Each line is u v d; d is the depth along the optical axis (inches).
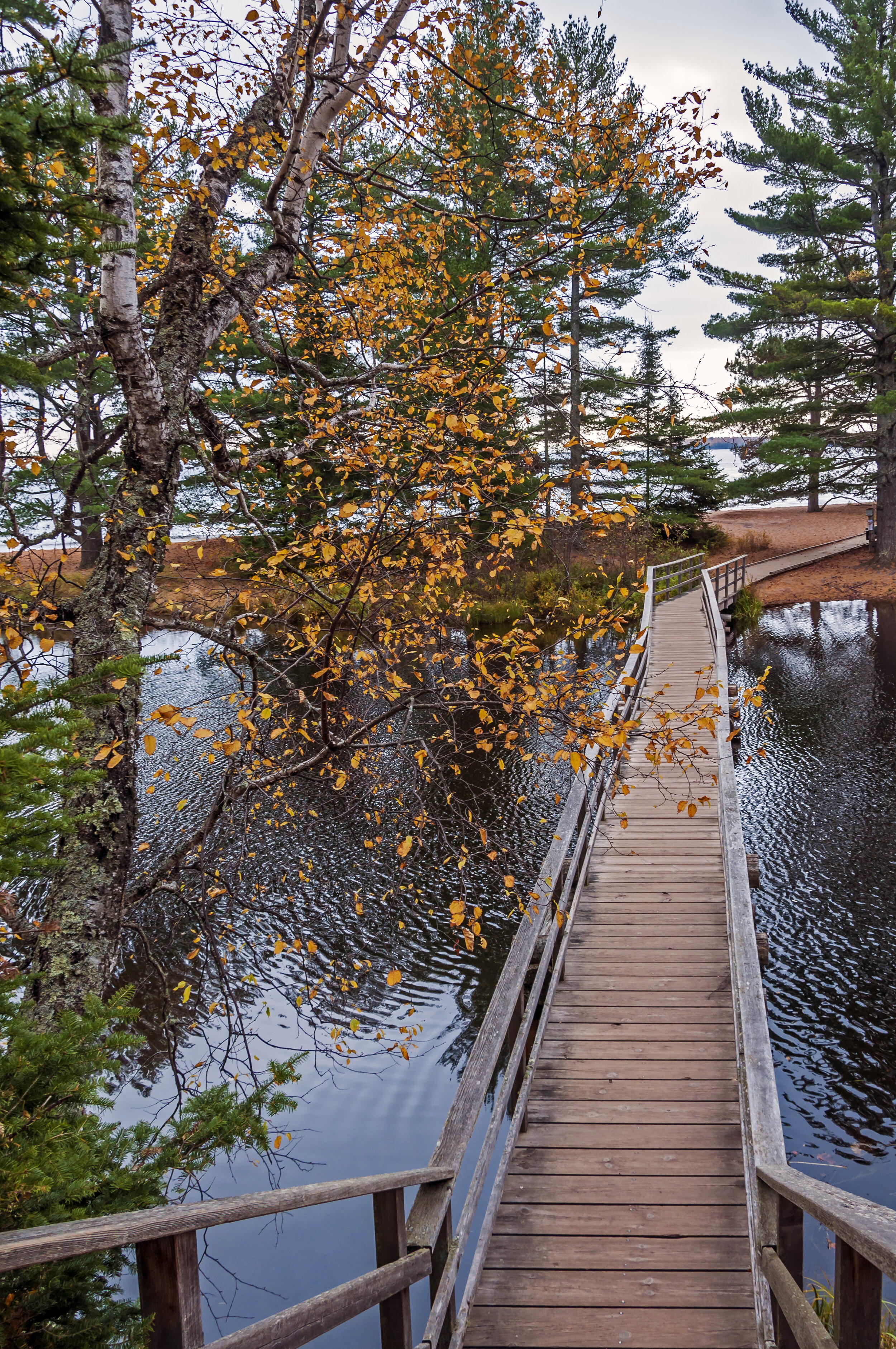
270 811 321.4
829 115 1046.4
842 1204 74.8
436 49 238.1
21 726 83.7
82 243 105.5
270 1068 134.8
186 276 215.9
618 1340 142.0
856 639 928.3
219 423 215.3
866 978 348.5
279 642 230.4
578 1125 198.4
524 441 222.1
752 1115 157.2
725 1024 235.8
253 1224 246.8
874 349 1158.3
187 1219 60.0
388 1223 111.0
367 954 380.8
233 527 228.1
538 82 292.8
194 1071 307.7
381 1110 291.3
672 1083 211.6
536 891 269.0
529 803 503.2
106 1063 103.7
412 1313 215.8
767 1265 116.4
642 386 251.1
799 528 1662.2
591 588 932.6
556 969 253.6
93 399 199.9
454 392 211.5
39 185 97.9
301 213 243.0
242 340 307.1
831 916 394.0
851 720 667.4
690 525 1402.6
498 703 195.2
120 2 177.0
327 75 201.2
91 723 88.0
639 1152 188.7
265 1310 214.1
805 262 1133.7
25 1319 75.9
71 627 179.3
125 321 183.9
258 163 239.5
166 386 201.9
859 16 1036.5
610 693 386.6
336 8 206.4
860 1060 302.8
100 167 179.2
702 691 196.1
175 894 209.5
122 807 168.6
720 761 398.9
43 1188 80.7
